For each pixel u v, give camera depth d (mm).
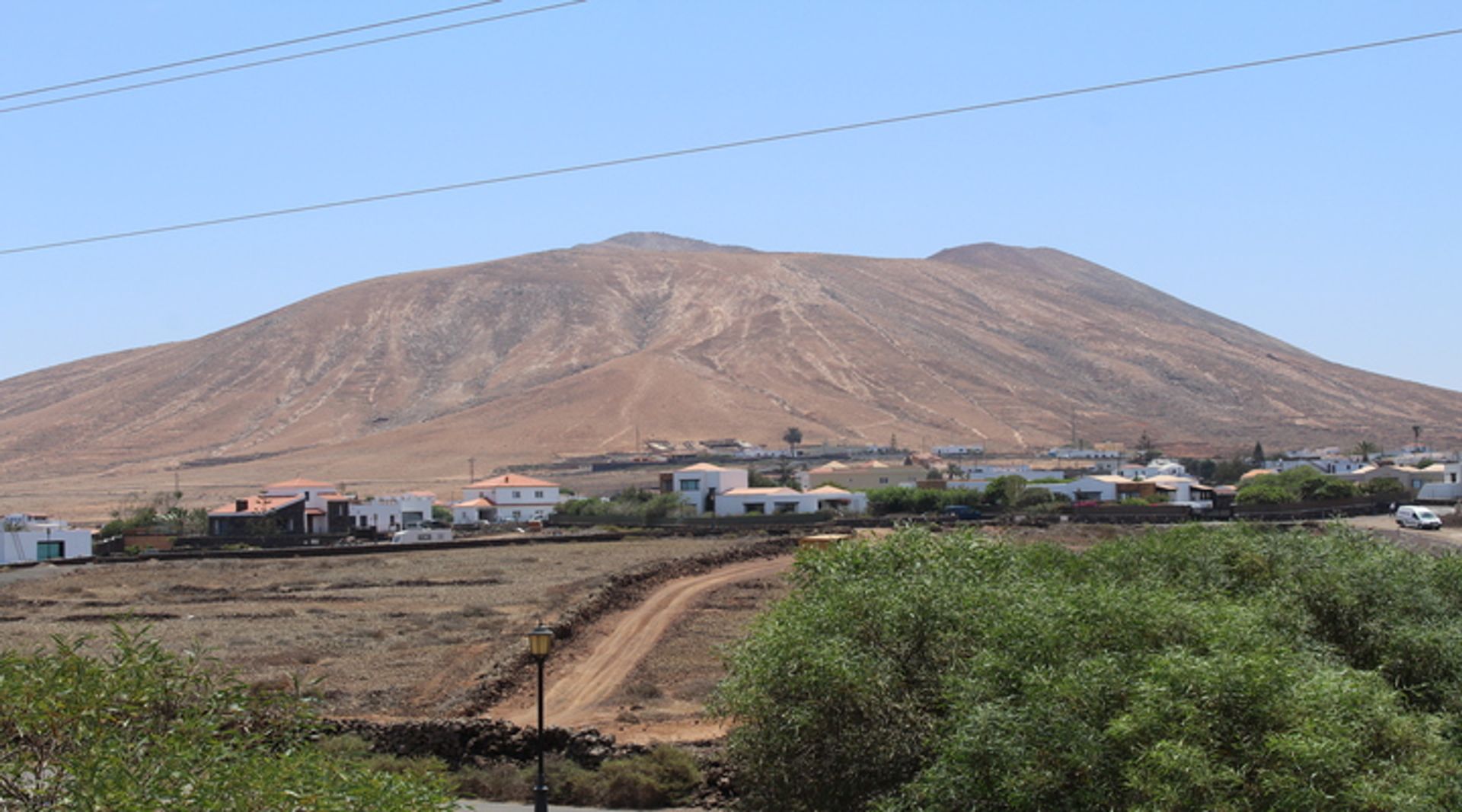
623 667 44406
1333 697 19812
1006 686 22094
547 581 67312
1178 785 18125
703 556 76250
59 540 90625
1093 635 23297
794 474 181375
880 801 22031
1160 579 32062
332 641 49156
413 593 64250
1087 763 19250
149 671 17672
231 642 48969
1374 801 17797
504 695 39500
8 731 16312
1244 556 34594
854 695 23266
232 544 102125
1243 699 19547
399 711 36438
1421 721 21203
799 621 25781
